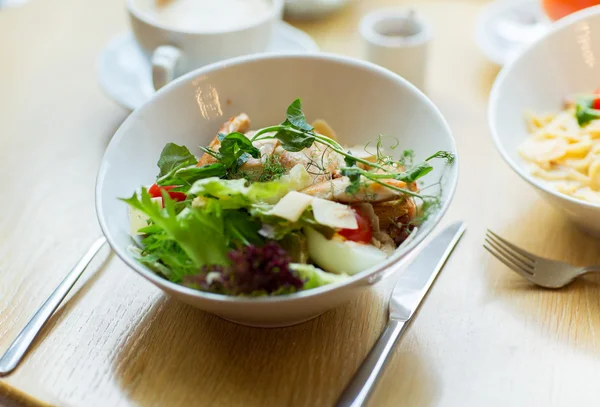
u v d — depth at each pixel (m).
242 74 0.56
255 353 0.47
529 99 0.58
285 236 0.46
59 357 0.48
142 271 0.45
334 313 0.49
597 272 0.51
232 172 0.49
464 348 0.47
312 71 0.56
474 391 0.46
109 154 0.51
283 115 0.57
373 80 0.55
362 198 0.47
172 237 0.45
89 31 0.74
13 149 0.61
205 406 0.45
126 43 0.69
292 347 0.48
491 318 0.49
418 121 0.53
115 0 0.79
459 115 0.63
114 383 0.46
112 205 0.49
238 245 0.45
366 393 0.45
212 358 0.47
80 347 0.48
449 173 0.48
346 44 0.71
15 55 0.72
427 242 0.53
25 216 0.56
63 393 0.46
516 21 0.71
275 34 0.69
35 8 0.78
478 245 0.53
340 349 0.48
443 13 0.74
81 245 0.54
